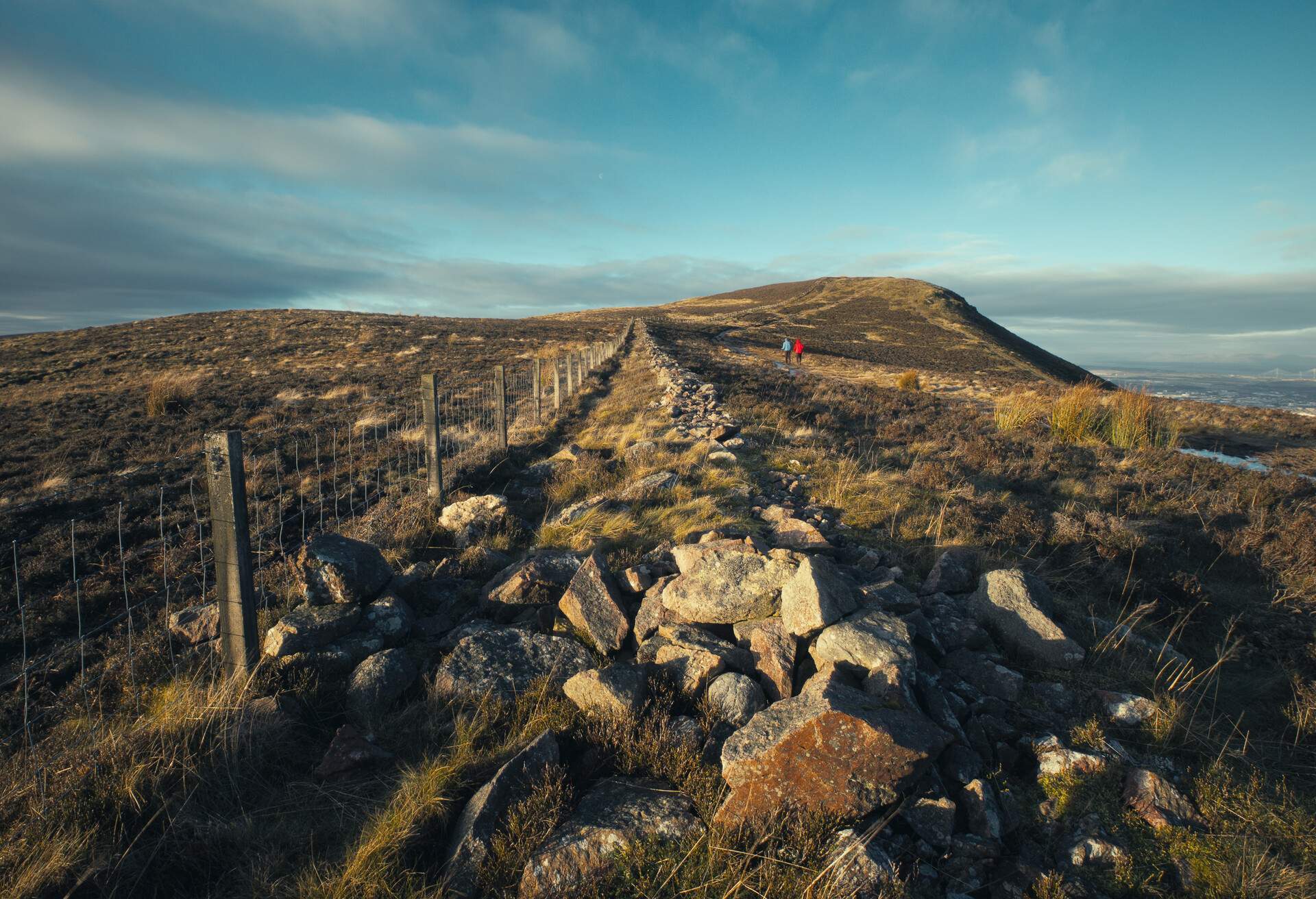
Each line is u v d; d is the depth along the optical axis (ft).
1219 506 28.86
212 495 11.46
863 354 192.13
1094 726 10.91
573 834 8.39
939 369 166.61
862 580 15.98
